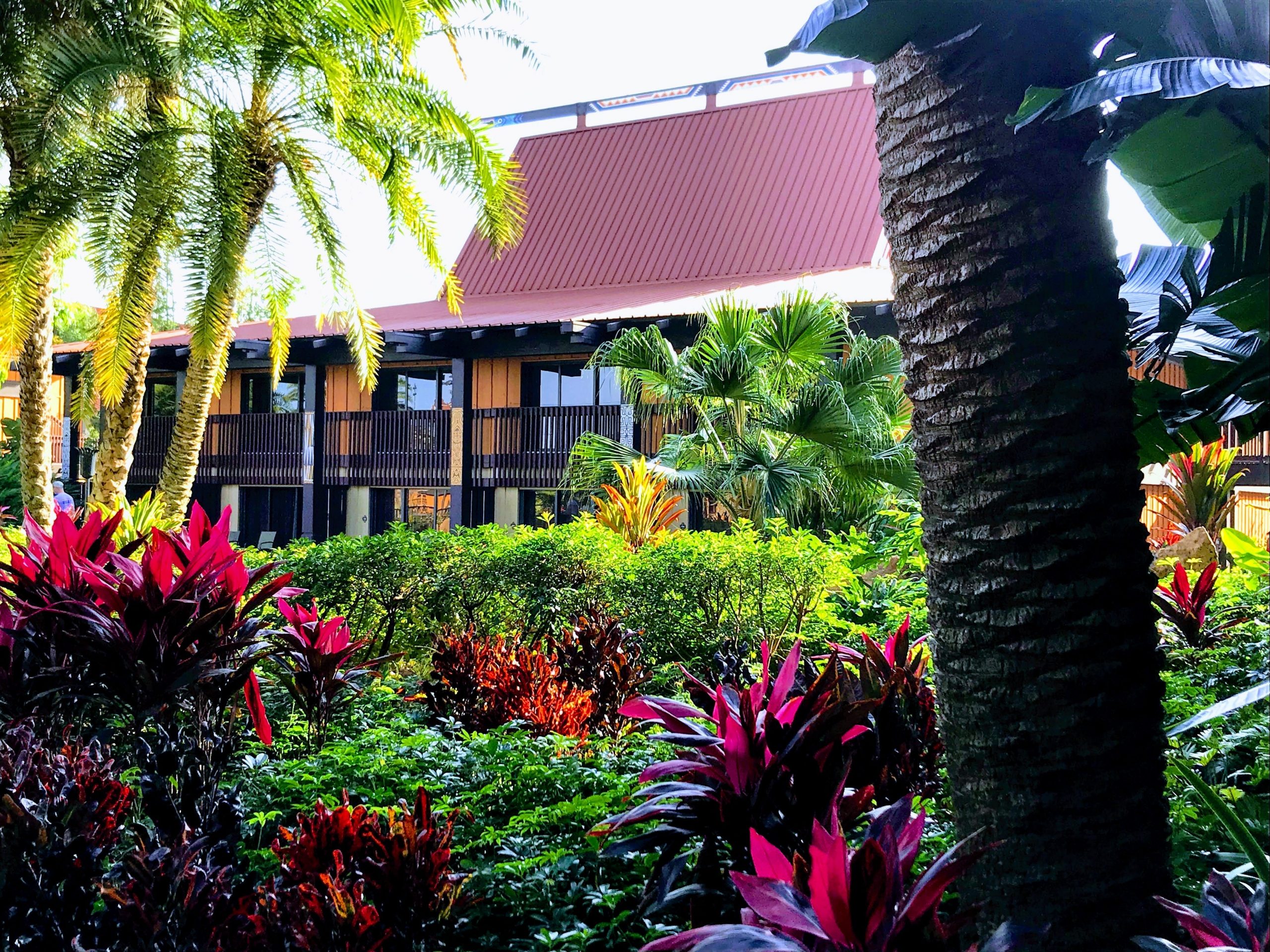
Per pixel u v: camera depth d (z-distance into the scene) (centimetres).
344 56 1204
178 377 2405
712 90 3444
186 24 1191
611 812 391
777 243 2403
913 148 255
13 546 498
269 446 2425
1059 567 238
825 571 834
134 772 457
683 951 188
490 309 2361
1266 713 489
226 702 469
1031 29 245
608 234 2633
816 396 1236
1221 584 902
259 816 397
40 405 1329
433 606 848
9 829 295
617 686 611
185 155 1225
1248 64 223
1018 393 241
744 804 273
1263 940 202
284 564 866
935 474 253
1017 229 242
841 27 250
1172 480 1328
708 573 815
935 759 397
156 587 434
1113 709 237
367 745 521
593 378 2159
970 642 246
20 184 1226
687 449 1345
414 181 1377
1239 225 290
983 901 227
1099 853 235
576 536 895
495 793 438
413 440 2275
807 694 298
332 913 266
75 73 1114
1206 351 351
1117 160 341
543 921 329
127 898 268
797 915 181
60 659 457
